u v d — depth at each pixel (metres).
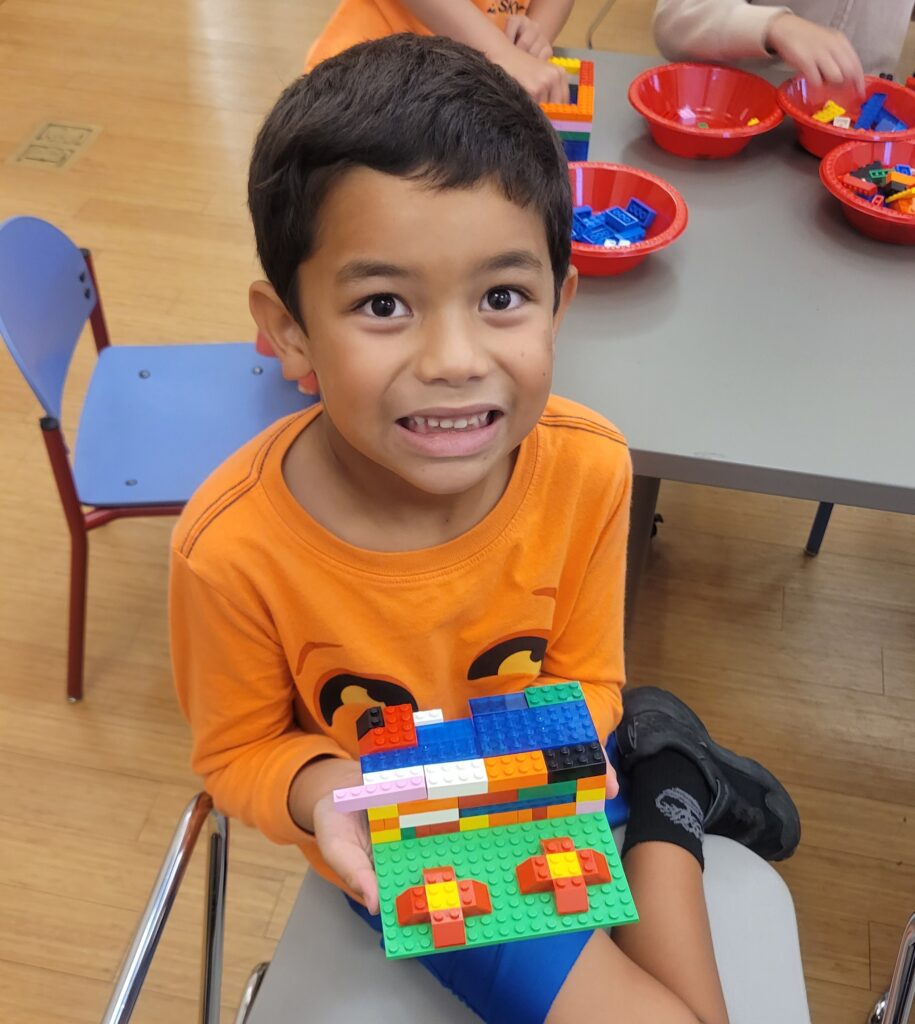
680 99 1.40
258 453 0.79
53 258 1.36
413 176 0.57
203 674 0.83
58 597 1.72
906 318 1.05
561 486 0.80
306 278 0.62
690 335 1.02
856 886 1.41
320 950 0.85
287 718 0.89
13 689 1.60
